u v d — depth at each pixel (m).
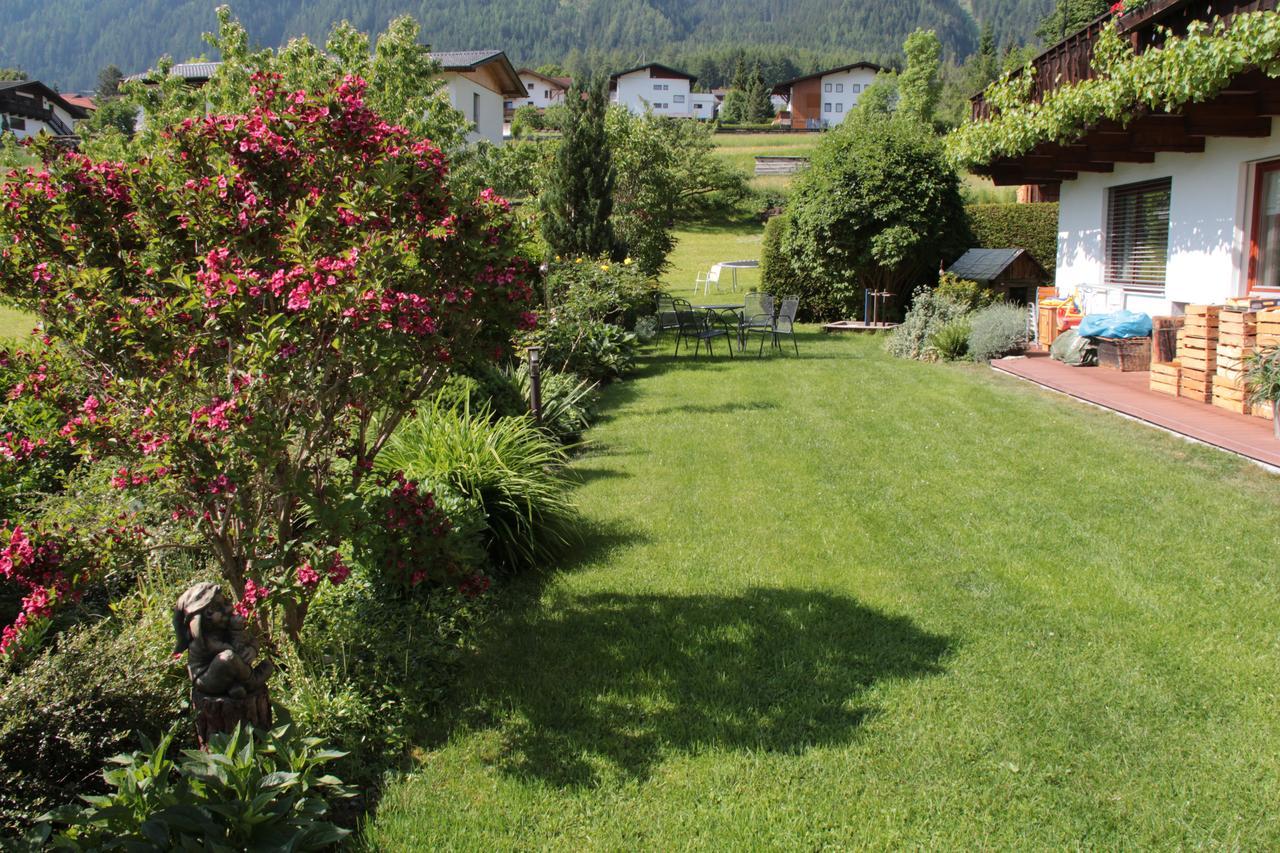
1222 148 8.62
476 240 3.43
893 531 5.16
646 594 4.46
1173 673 3.40
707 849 2.60
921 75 38.69
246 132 3.24
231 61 11.78
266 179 3.32
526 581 4.71
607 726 3.27
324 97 3.29
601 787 2.91
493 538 4.71
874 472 6.45
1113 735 3.03
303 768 2.69
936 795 2.78
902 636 3.83
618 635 4.00
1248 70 7.15
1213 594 4.05
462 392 6.76
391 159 3.23
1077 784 2.80
